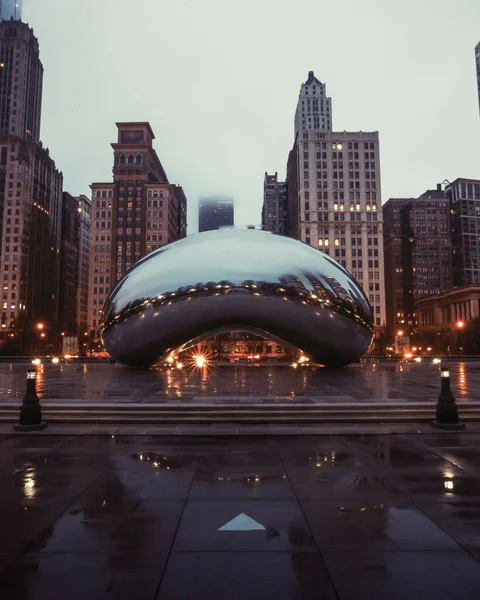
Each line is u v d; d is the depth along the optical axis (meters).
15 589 3.76
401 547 4.51
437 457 8.05
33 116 190.38
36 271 162.88
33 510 5.52
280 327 24.47
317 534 4.81
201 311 23.83
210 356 69.12
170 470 7.25
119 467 7.43
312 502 5.77
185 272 24.27
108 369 29.38
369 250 127.38
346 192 128.50
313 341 25.19
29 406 10.77
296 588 3.78
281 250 25.44
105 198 144.62
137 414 11.76
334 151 129.88
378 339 123.94
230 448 8.80
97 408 12.02
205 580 3.89
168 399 13.36
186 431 10.41
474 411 12.03
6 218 153.00
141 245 140.88
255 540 4.67
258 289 23.83
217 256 24.77
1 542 4.64
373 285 126.06
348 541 4.64
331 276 25.31
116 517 5.29
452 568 4.11
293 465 7.54
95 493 6.13
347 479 6.75
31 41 188.62
